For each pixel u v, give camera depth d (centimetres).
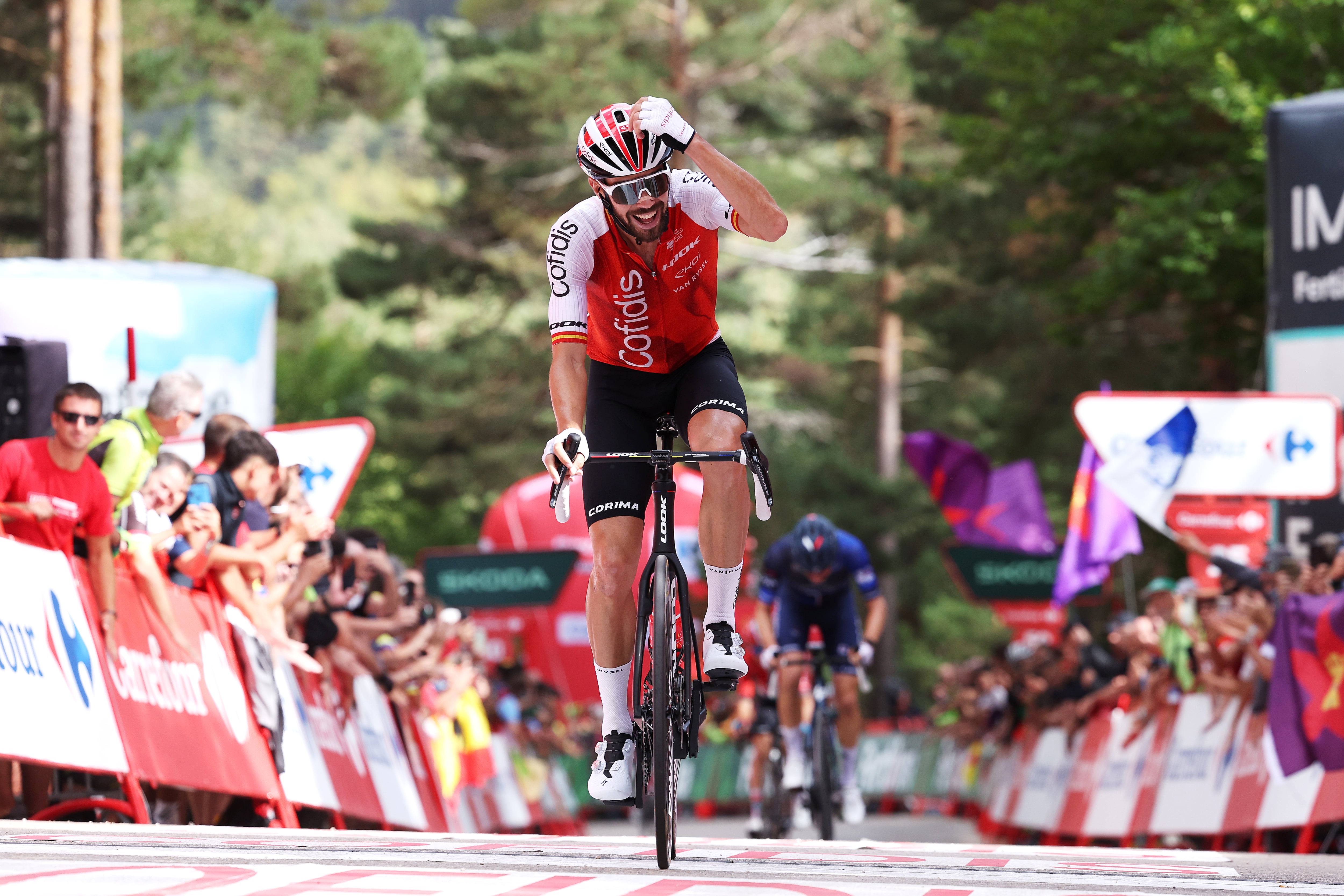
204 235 14538
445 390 11794
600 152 1434
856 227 12612
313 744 2595
